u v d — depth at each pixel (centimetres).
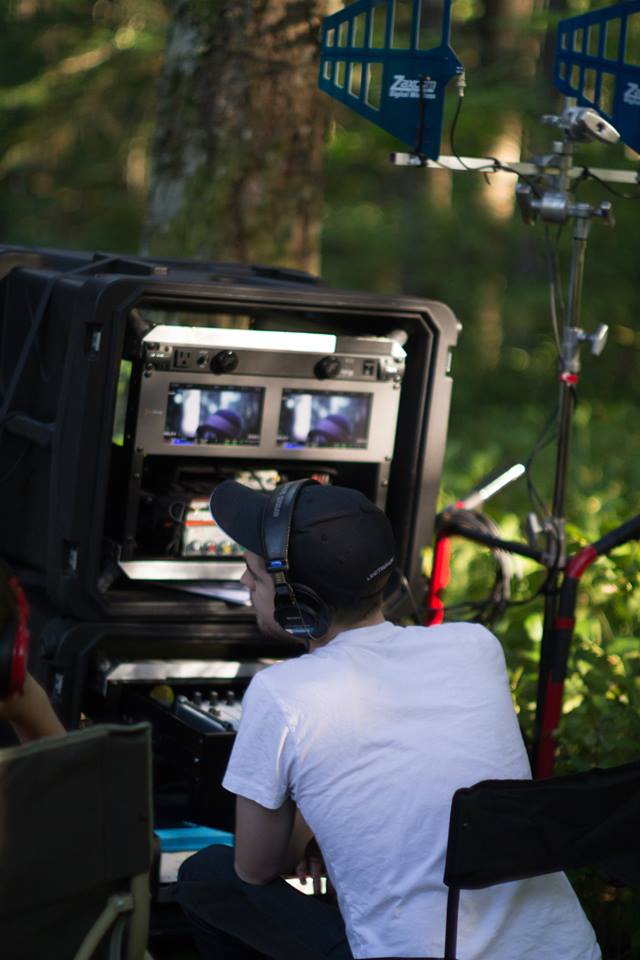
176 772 422
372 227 1525
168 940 379
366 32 405
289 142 562
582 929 271
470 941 257
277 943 284
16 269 424
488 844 242
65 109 1330
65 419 374
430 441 416
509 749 271
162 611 391
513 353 1437
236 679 409
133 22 1368
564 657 393
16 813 212
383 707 267
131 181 1664
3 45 1450
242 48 552
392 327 420
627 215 1353
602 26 377
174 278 383
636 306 1391
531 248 1432
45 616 405
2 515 419
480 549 523
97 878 221
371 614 282
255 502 297
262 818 271
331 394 403
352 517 281
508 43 1255
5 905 214
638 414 1163
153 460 405
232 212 559
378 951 260
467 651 279
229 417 390
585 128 385
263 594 298
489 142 1185
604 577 472
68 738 216
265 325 468
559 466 404
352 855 263
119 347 367
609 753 400
